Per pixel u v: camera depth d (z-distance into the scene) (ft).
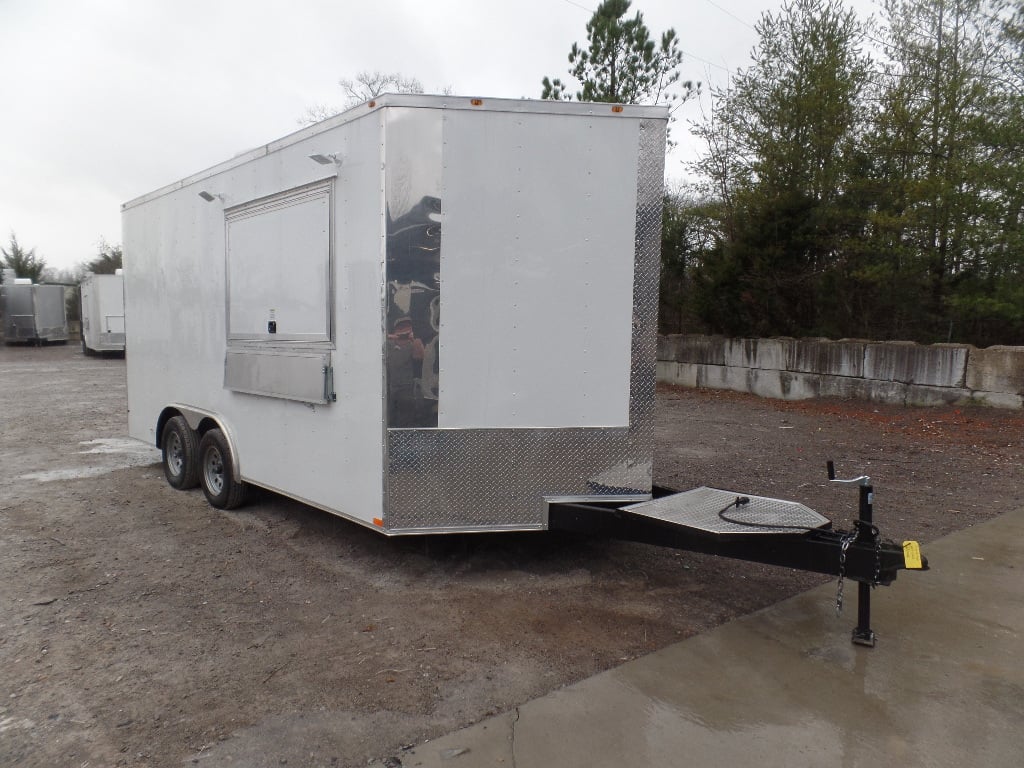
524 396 13.98
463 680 10.96
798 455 28.14
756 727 9.70
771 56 43.88
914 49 37.22
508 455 14.05
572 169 13.75
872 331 43.21
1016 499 21.38
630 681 10.92
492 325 13.78
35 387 55.06
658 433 33.40
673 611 13.56
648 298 14.19
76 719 9.94
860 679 11.02
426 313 13.60
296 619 13.21
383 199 13.42
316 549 17.10
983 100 34.30
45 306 107.34
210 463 20.79
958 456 27.27
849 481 11.64
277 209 16.67
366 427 14.33
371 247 13.89
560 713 10.02
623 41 49.96
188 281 21.08
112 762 8.95
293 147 16.03
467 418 13.88
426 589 14.62
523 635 12.51
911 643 12.24
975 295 35.63
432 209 13.46
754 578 15.29
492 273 13.70
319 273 15.39
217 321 19.66
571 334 14.01
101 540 17.84
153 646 12.14
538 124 13.58
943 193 34.50
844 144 40.70
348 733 9.57
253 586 14.83
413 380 13.69
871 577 11.19
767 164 43.78
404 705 10.25
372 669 11.32
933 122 36.45
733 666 11.40
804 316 46.98
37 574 15.51
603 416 14.25
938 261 38.09
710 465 26.32
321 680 10.98
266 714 10.03
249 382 18.10
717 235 51.93
